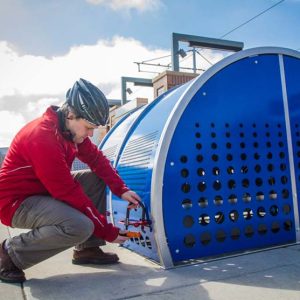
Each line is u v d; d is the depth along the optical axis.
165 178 2.20
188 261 2.22
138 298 1.65
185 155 2.27
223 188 2.37
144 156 2.45
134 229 2.46
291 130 2.65
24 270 2.15
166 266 2.12
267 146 2.55
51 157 1.83
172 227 2.19
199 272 2.00
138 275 2.00
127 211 2.30
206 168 2.33
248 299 1.59
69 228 1.83
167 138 2.22
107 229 1.94
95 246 2.25
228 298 1.61
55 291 1.78
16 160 1.92
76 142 2.06
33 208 1.88
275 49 2.64
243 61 2.54
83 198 1.90
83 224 1.84
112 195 2.90
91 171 2.35
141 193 2.36
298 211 2.61
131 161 2.67
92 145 2.29
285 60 2.70
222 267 2.07
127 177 2.66
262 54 2.61
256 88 2.56
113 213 2.88
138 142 2.72
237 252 2.37
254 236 2.45
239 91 2.49
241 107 2.49
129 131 3.09
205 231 2.29
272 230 2.52
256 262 2.13
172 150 2.23
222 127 2.41
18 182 1.91
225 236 2.36
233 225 2.38
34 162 1.85
